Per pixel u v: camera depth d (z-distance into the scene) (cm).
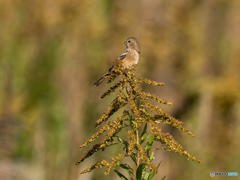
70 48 2261
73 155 1983
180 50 2427
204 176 1898
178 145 443
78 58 2262
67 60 2256
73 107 2180
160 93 2402
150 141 456
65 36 2256
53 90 2220
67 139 2066
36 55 2248
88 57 2269
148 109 458
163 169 1909
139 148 445
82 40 2269
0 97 2192
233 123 2228
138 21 2353
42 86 2222
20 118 1989
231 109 2302
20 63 2222
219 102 2333
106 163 447
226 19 2616
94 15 2267
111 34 2303
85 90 2228
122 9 2325
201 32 2483
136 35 2339
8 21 2205
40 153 1947
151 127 446
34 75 2231
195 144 1950
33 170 1861
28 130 1980
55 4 2225
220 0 2559
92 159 1848
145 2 2362
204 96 2316
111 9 2319
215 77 2475
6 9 2195
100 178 1778
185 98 2392
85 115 2186
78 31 2253
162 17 2380
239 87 2336
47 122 2128
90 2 2255
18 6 2206
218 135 2131
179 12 2430
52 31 2242
